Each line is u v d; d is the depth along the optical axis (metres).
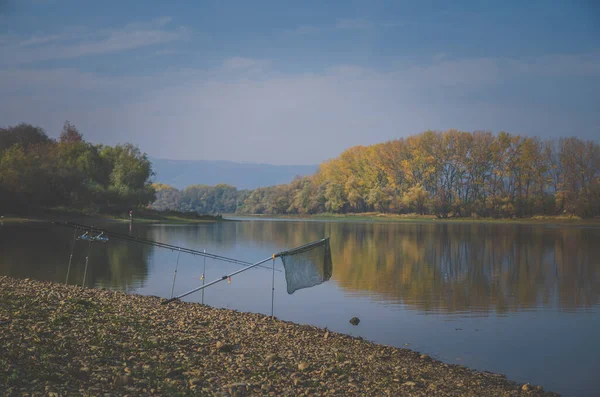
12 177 108.75
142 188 148.88
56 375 11.84
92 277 35.28
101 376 12.24
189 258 49.06
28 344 13.63
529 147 179.12
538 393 14.98
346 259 54.06
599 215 164.25
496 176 187.50
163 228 103.88
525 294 33.03
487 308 28.03
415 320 24.80
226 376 13.47
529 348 20.00
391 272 43.34
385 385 14.23
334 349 18.02
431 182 199.62
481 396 14.24
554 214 175.88
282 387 13.09
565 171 172.25
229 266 44.19
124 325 17.45
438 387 14.60
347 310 26.97
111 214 131.12
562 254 61.00
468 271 44.66
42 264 40.16
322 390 13.17
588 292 33.81
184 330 18.11
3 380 11.10
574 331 22.84
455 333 22.28
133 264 43.31
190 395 11.73
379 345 19.55
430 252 62.75
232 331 19.16
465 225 149.12
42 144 159.88
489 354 19.16
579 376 16.75
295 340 18.88
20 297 19.86
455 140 195.50
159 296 28.84
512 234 101.75
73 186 122.69
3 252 48.16
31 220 99.62
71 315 17.81
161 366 13.57
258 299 29.47
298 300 29.52
